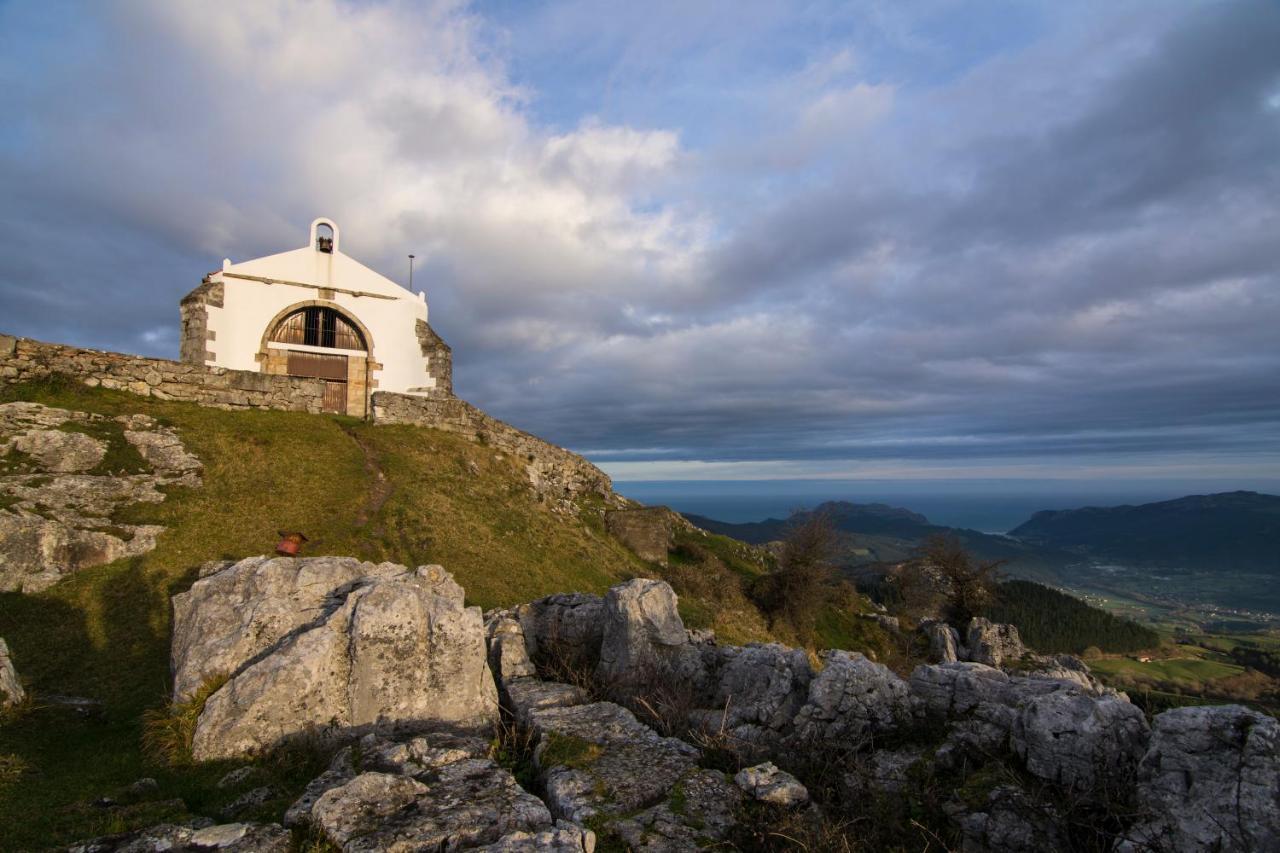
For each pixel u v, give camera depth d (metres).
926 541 52.59
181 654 9.06
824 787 7.39
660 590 11.37
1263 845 5.26
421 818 5.99
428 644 9.08
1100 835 6.11
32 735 8.67
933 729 7.98
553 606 12.88
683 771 7.34
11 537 13.86
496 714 9.22
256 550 16.97
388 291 33.34
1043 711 7.03
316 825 5.91
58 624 12.76
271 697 8.12
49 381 20.77
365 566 11.07
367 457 24.36
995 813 6.55
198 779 7.40
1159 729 6.21
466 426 30.62
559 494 33.44
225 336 29.81
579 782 6.96
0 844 5.68
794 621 35.09
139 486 17.56
